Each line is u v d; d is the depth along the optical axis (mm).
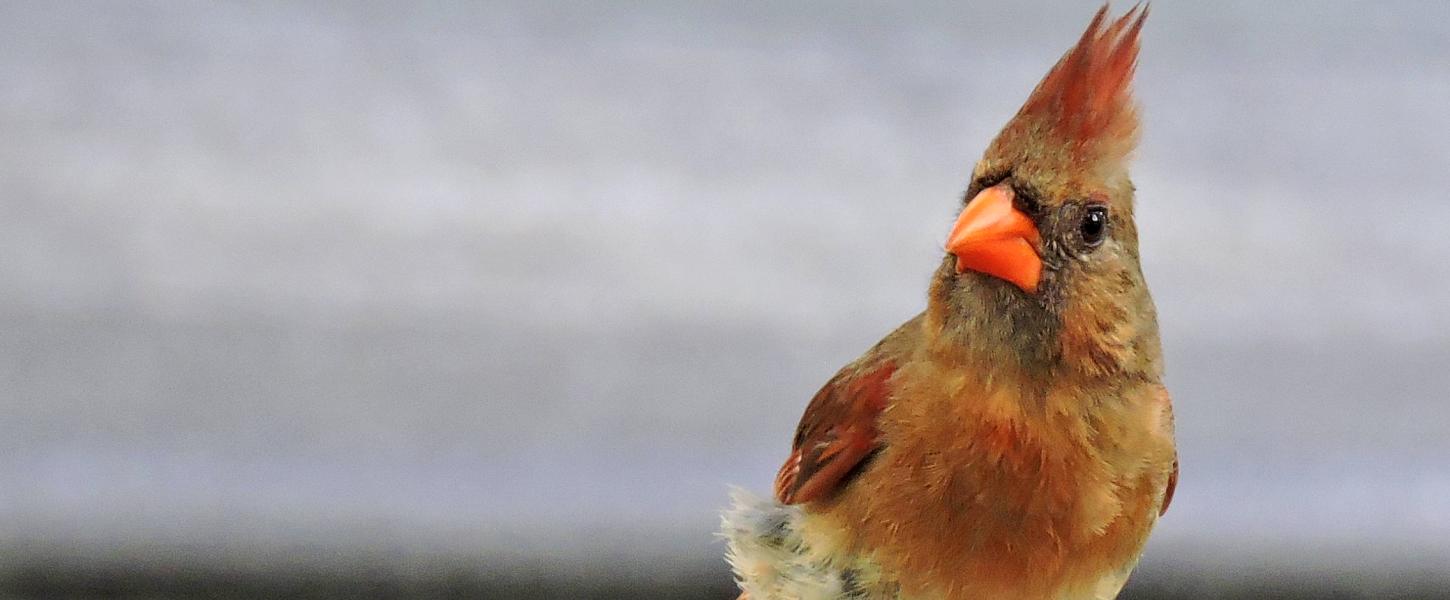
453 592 2438
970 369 2309
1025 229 2301
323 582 2441
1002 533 2309
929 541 2312
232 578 2439
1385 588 2416
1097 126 2305
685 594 2428
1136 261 2314
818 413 2340
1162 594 2414
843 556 2324
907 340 2334
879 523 2316
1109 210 2305
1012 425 2305
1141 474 2314
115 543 2441
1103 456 2309
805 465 2332
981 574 2311
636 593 2430
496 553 2436
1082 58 2303
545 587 2432
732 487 2355
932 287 2318
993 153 2309
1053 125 2305
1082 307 2303
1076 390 2307
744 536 2344
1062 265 2303
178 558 2441
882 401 2322
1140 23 2305
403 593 2438
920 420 2312
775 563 2338
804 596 2332
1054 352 2305
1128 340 2309
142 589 2439
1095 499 2309
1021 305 2303
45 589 2436
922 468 2312
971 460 2307
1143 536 2318
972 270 2307
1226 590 2414
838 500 2326
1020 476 2307
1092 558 2312
